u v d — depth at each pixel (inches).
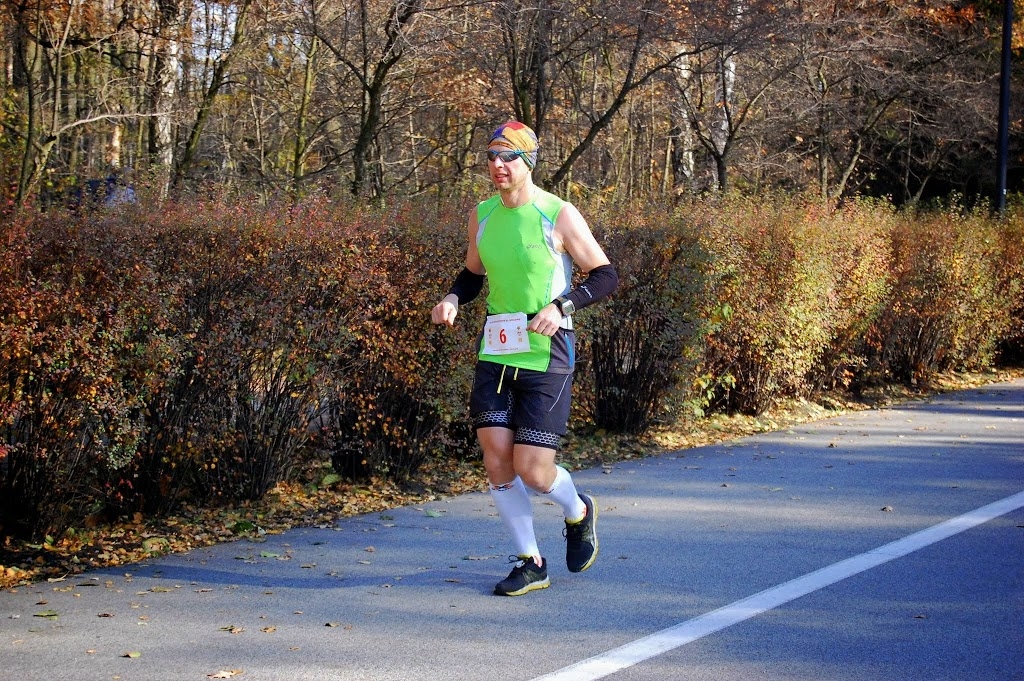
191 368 239.0
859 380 485.4
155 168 397.4
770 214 424.5
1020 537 238.7
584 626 179.9
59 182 468.8
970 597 195.8
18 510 219.9
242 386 251.9
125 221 244.7
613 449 344.8
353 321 264.1
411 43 559.8
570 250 193.5
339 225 270.7
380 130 596.7
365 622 181.5
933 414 434.0
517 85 575.2
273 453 262.2
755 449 350.3
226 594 196.2
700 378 377.1
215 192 349.7
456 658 164.9
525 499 200.2
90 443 222.4
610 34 570.9
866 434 381.4
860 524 251.0
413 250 284.0
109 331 212.8
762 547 230.8
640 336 358.9
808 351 424.5
